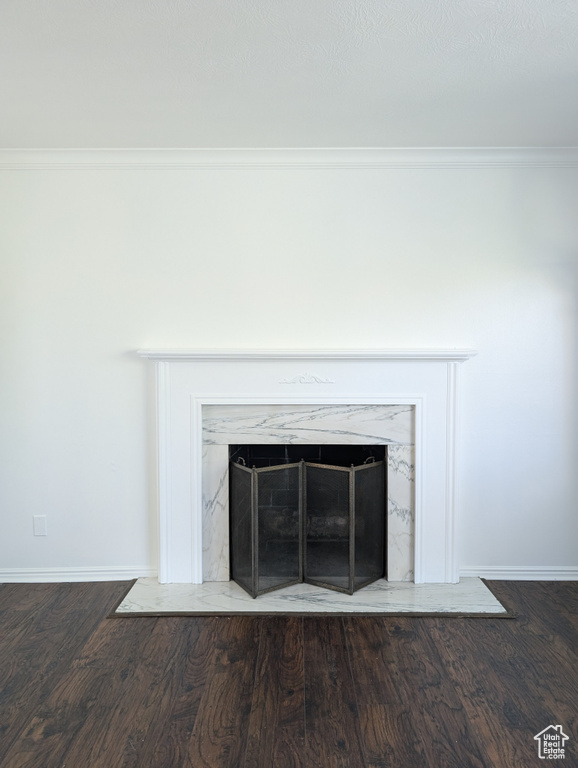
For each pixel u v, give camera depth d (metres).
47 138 3.23
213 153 3.41
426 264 3.49
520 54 2.35
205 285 3.50
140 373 3.51
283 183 3.48
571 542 3.57
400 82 2.59
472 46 2.29
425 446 3.46
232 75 2.52
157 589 3.43
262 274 3.50
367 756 2.03
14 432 3.52
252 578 3.31
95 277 3.48
